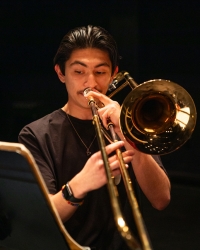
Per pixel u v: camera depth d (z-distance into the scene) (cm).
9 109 1086
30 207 279
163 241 708
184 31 1010
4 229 304
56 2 1045
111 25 1005
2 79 1101
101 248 370
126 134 335
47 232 284
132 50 995
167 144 342
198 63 1012
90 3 1020
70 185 329
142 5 998
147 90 336
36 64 1087
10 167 267
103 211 375
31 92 1093
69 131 392
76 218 373
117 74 402
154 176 373
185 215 789
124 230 208
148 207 821
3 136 1084
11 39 1083
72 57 378
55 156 382
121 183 382
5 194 287
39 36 1073
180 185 916
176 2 1001
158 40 1022
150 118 350
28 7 1059
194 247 686
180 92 343
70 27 1050
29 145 381
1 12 1069
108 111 345
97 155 318
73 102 395
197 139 970
